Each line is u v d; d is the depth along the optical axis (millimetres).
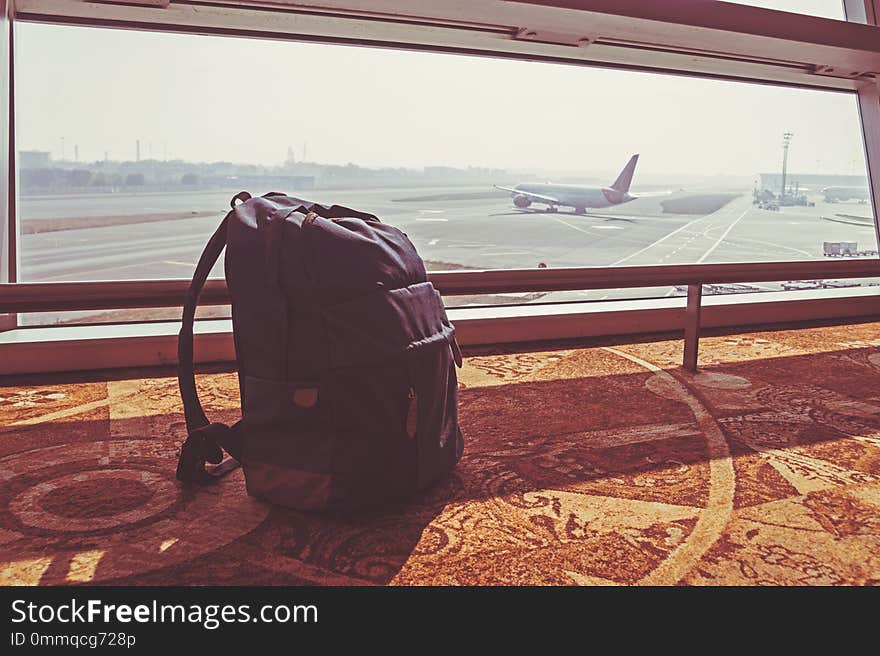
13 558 1065
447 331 1322
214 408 1786
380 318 1158
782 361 2373
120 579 1015
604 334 2734
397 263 1222
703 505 1275
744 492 1333
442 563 1067
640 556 1093
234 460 1452
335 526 1182
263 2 2082
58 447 1516
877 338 2764
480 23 2336
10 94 2062
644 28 2379
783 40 2533
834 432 1675
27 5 2045
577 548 1115
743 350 2531
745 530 1181
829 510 1260
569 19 2277
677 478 1397
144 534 1146
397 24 2307
